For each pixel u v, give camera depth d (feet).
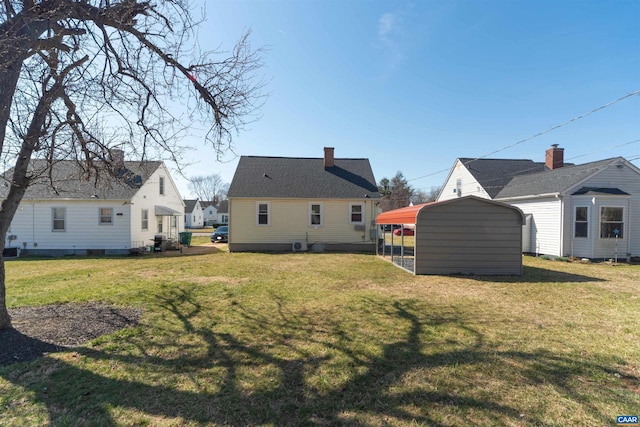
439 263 30.42
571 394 9.48
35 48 13.21
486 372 10.82
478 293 22.56
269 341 13.51
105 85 15.10
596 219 43.39
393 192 172.45
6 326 14.10
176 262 40.32
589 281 27.27
